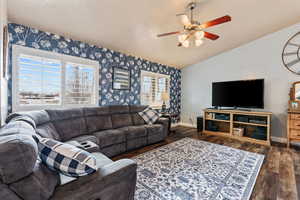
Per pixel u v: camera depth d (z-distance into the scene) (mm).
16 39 2410
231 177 2090
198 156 2791
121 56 4031
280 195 1721
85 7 2258
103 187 1052
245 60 4293
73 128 2688
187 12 2668
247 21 3184
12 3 2006
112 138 2775
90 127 2971
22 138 838
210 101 5078
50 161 970
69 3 2141
